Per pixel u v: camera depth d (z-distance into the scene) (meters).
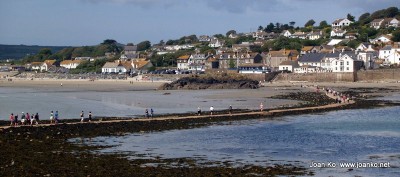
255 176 42.00
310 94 130.88
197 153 53.03
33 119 73.88
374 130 69.31
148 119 79.62
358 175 42.91
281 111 91.31
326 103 106.50
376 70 193.88
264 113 88.31
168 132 68.25
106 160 48.16
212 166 46.12
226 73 185.12
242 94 137.38
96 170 43.12
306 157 50.72
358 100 114.44
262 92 143.88
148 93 146.50
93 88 170.38
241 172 43.28
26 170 42.38
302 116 86.44
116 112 93.38
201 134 66.62
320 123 77.19
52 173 41.59
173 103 111.94
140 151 53.94
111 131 67.94
